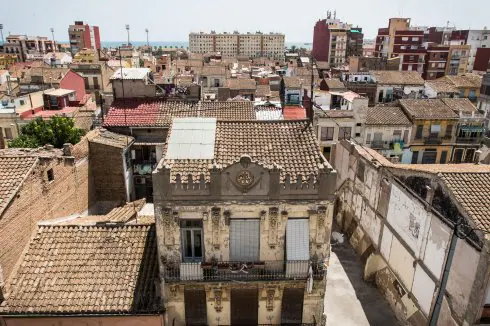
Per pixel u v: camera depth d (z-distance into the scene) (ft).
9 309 60.64
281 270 65.31
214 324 69.00
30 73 242.78
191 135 71.82
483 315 62.95
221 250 64.64
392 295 91.86
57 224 73.31
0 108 174.81
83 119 163.32
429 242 76.07
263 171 60.59
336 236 111.65
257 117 128.16
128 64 339.98
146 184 124.88
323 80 256.93
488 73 232.12
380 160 107.86
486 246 59.52
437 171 75.15
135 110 129.08
